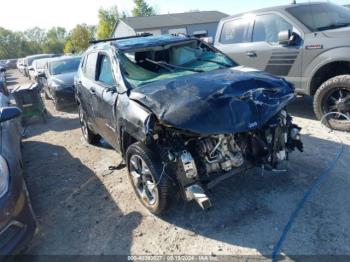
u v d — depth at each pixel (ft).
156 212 11.90
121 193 14.15
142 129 10.78
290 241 10.03
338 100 17.66
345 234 10.01
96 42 18.02
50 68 37.27
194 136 10.60
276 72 20.62
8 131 13.85
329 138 16.96
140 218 12.21
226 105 10.49
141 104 11.44
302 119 20.40
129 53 14.65
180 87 11.55
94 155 19.21
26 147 22.49
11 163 10.91
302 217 10.99
